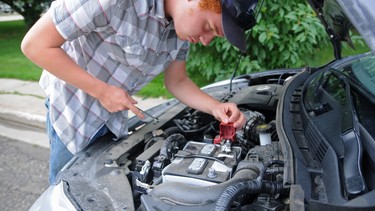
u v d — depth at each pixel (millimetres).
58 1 1458
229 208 1104
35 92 5434
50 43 1474
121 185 1404
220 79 4273
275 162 1368
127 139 1781
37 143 4020
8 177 3338
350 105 1371
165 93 4777
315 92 1682
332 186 1126
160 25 1555
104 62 1665
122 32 1509
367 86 1478
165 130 1833
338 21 1667
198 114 1971
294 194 1102
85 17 1412
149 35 1562
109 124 1796
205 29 1439
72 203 1335
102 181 1443
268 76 2398
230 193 1124
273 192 1216
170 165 1416
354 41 1990
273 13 3986
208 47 4332
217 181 1299
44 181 3246
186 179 1335
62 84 1737
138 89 1847
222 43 4035
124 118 1837
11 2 9586
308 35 3932
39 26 1459
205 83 4727
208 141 1708
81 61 1675
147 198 1242
